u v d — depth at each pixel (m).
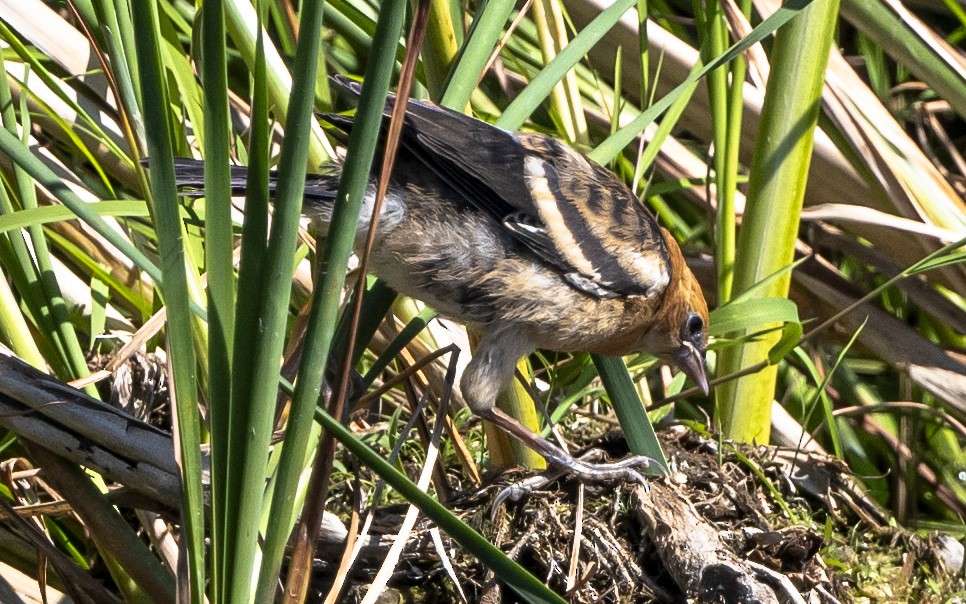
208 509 6.64
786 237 8.58
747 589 6.49
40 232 7.13
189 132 8.89
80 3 6.52
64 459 6.23
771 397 8.89
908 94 11.68
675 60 10.17
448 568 6.72
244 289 4.62
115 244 5.44
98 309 8.11
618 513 7.25
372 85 4.43
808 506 8.15
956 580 7.89
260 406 4.70
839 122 9.27
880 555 8.02
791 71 8.31
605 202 8.02
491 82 10.62
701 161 10.66
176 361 4.82
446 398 6.74
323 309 4.68
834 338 10.52
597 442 8.38
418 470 8.31
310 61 4.35
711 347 8.37
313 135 7.66
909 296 10.16
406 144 7.44
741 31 8.40
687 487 7.61
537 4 9.22
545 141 8.19
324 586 7.00
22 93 7.40
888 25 9.46
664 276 8.21
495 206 7.53
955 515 9.74
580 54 6.90
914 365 9.77
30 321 7.92
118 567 6.80
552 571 6.96
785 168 8.44
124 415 6.28
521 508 7.28
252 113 4.48
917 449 9.93
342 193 4.59
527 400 8.20
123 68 6.14
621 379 7.53
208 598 6.19
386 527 7.18
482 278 7.59
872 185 9.50
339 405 5.09
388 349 7.07
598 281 7.82
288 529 4.96
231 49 10.27
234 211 8.51
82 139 8.73
